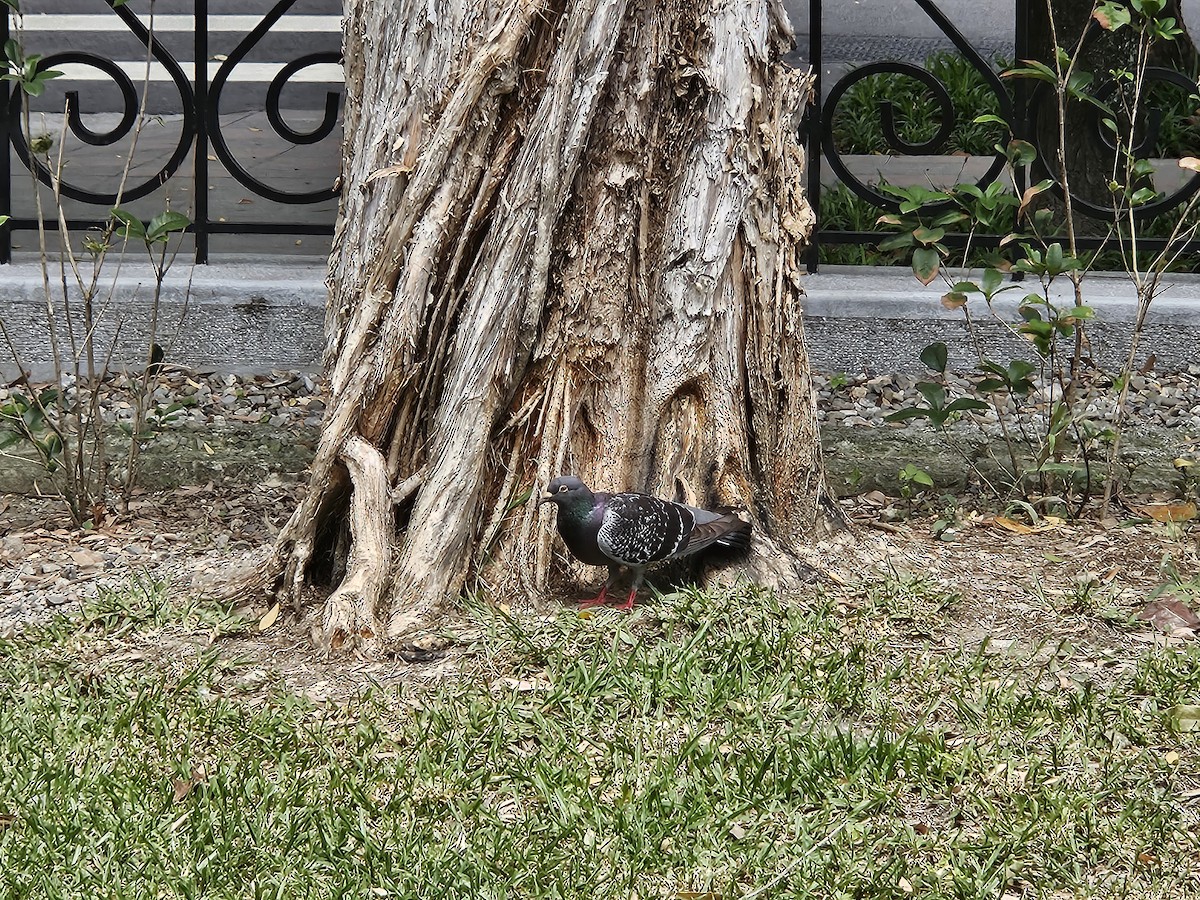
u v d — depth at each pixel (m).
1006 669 4.84
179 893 3.65
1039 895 3.65
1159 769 4.20
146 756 4.27
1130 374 6.59
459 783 4.12
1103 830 3.90
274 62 14.21
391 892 3.62
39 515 6.52
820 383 7.98
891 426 7.56
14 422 6.32
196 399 7.36
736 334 5.51
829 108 8.14
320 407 7.78
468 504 5.21
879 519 6.43
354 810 4.00
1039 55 9.65
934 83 7.90
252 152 13.02
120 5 7.75
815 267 8.45
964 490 6.80
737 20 5.29
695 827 3.91
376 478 5.16
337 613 4.96
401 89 5.20
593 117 5.19
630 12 5.17
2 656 4.97
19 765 4.20
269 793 4.05
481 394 5.19
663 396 5.43
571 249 5.35
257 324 8.01
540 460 5.35
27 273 8.02
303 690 4.71
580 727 4.41
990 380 6.29
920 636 5.10
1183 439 7.25
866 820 3.98
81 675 4.81
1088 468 6.32
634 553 4.95
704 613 5.10
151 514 6.53
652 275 5.43
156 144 13.05
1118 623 5.21
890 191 8.36
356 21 5.43
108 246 6.55
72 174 11.81
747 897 3.62
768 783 4.09
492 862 3.74
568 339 5.39
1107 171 9.45
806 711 4.48
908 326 8.00
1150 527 6.20
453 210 5.15
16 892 3.61
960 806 4.05
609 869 3.75
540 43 5.09
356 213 5.36
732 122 5.32
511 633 4.94
